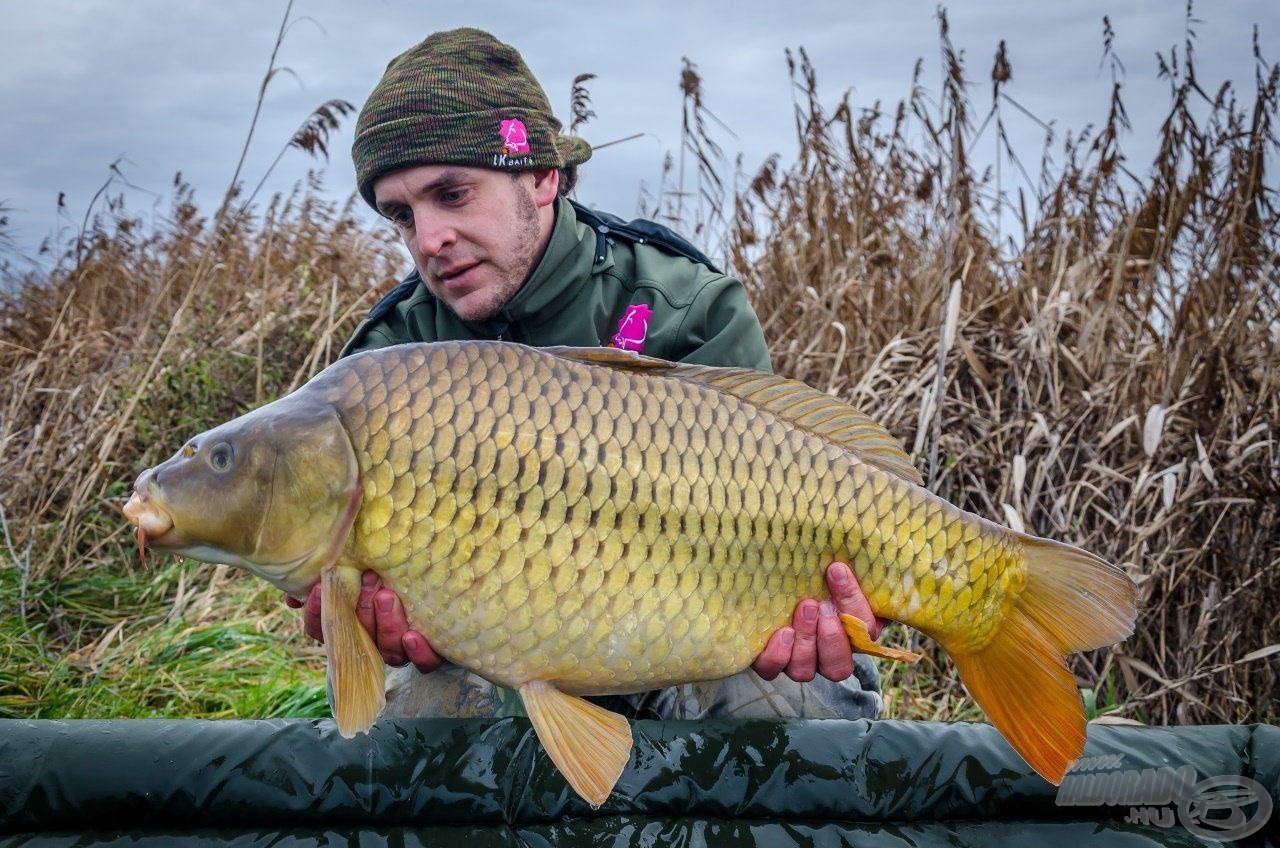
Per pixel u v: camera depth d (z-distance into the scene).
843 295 4.50
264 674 3.46
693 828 2.10
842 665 2.06
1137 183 4.77
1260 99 4.31
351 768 2.06
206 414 4.72
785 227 5.32
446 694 2.49
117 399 4.73
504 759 2.10
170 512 1.90
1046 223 4.86
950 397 4.19
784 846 2.07
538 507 1.87
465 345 1.92
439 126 2.48
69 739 2.02
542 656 1.91
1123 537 3.62
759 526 1.97
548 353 1.97
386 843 2.02
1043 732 2.03
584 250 2.69
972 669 2.12
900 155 5.37
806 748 2.17
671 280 2.73
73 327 5.45
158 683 3.35
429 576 1.88
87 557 4.23
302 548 1.88
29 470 4.42
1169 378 3.86
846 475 2.02
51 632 3.83
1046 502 3.81
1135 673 3.46
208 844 1.98
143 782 2.00
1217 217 4.34
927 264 4.84
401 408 1.87
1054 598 2.07
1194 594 3.47
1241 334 3.94
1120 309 4.56
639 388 1.96
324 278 5.57
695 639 1.97
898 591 2.05
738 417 2.00
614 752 1.93
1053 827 2.12
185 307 4.62
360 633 1.89
